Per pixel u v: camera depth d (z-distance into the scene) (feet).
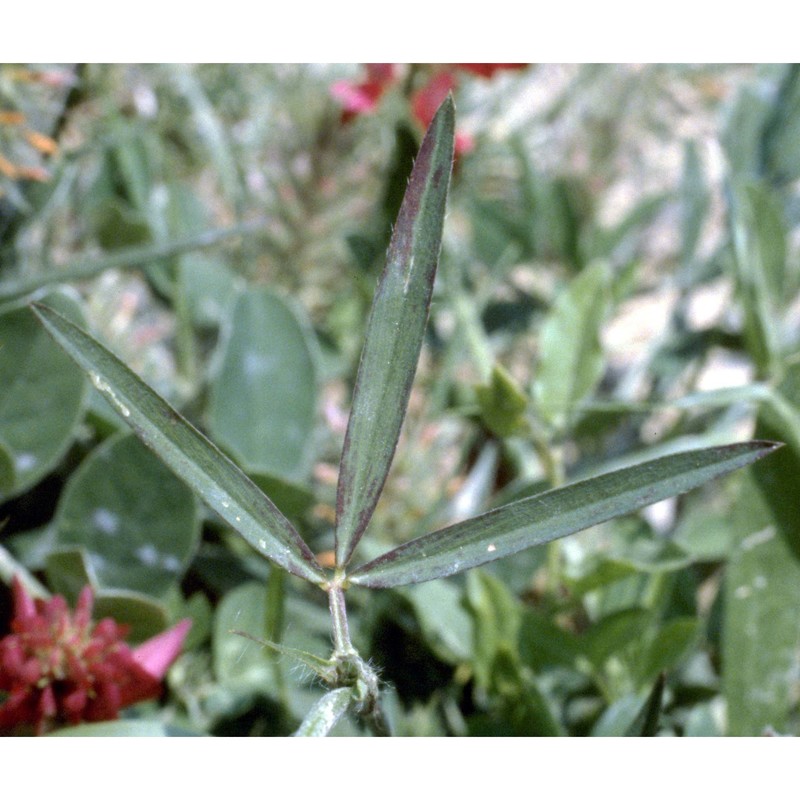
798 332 1.09
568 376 0.83
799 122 1.20
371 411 0.46
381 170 1.22
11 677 0.61
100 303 1.05
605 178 1.46
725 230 1.20
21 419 0.77
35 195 0.93
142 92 1.14
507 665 0.77
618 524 0.86
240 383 0.92
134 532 0.75
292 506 0.81
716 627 0.89
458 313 1.03
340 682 0.45
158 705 0.81
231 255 1.26
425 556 0.46
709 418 1.13
